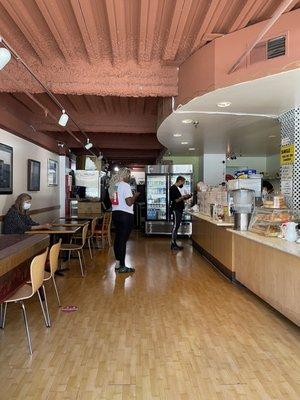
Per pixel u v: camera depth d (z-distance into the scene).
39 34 3.45
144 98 5.73
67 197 9.90
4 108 5.59
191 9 2.92
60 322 3.48
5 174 5.71
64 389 2.29
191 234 8.95
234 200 5.08
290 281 3.28
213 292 4.51
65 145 9.93
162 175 9.90
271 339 3.08
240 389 2.29
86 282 5.02
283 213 4.05
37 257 2.99
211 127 5.71
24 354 2.79
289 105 4.32
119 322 3.48
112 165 17.77
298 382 2.38
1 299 2.81
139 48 3.66
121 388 2.30
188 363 2.65
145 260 6.56
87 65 4.09
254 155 10.47
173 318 3.59
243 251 4.57
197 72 3.81
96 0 2.78
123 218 5.58
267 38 3.19
